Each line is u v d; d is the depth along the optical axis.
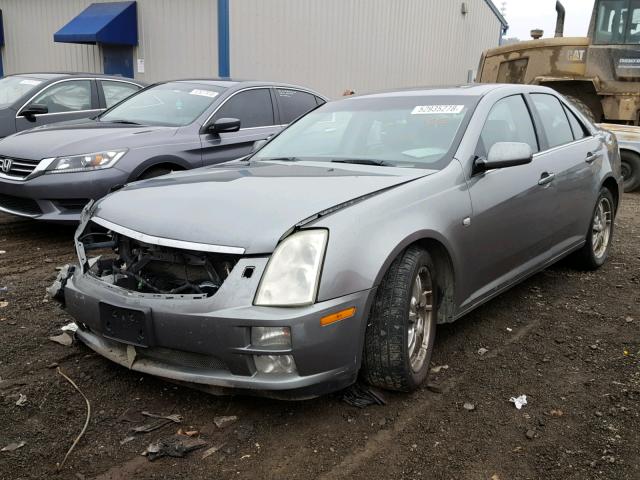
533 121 4.59
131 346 3.02
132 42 14.89
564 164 4.69
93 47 15.95
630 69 10.76
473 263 3.64
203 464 2.65
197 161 6.48
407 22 19.56
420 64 20.66
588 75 11.18
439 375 3.49
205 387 2.90
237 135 6.91
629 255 6.21
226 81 7.42
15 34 17.58
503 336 4.07
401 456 2.73
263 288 2.70
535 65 11.91
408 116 4.19
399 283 3.03
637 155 10.59
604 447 2.80
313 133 4.49
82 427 2.90
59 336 3.87
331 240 2.80
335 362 2.77
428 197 3.33
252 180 3.46
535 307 4.62
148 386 3.29
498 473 2.62
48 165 5.72
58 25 16.45
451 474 2.61
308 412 3.05
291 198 3.06
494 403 3.19
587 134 5.41
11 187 5.85
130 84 9.48
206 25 13.95
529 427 2.97
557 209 4.58
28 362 3.53
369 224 2.95
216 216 2.95
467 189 3.61
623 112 11.00
